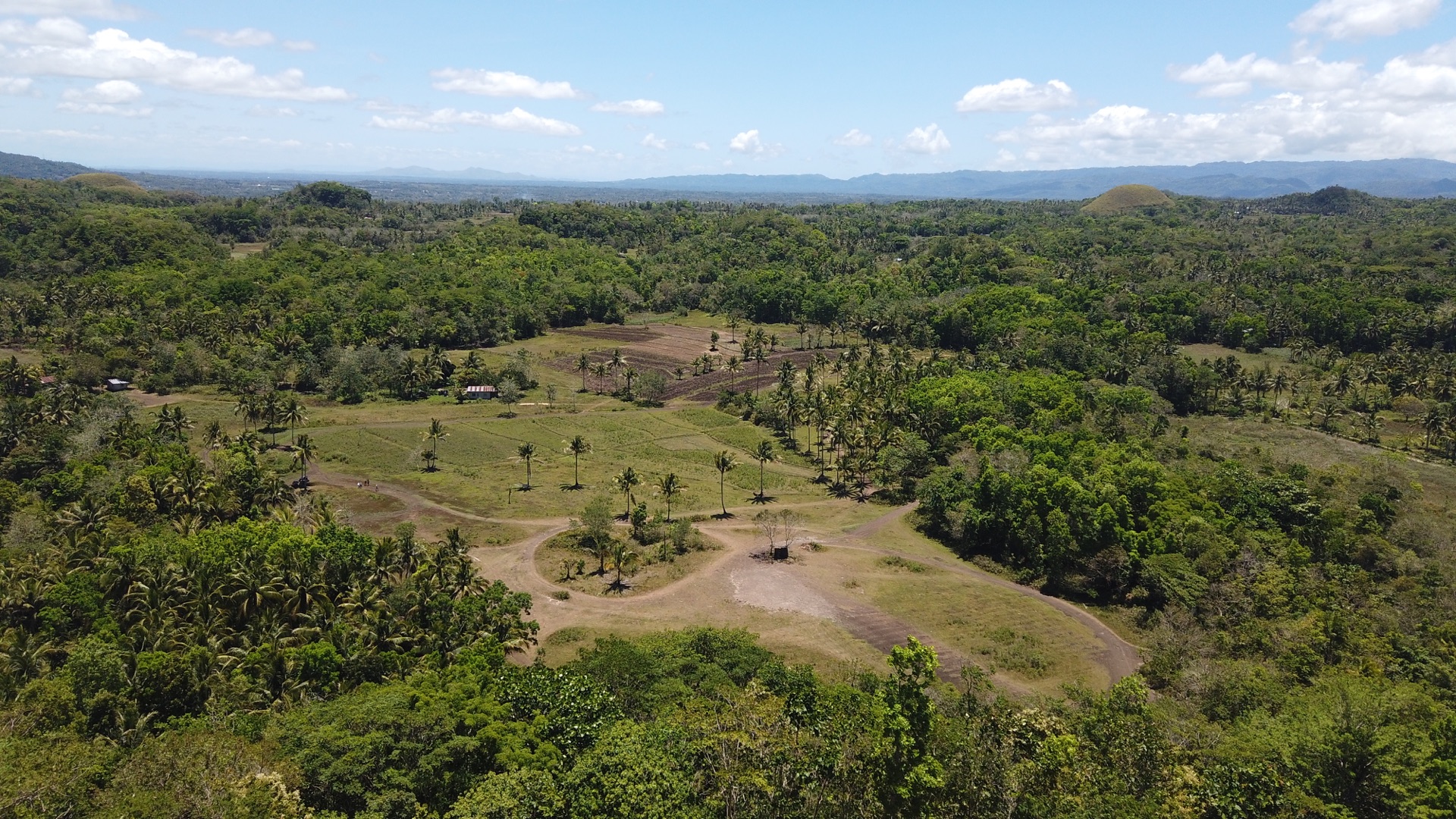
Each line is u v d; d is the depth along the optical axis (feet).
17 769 124.47
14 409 451.53
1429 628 258.98
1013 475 389.39
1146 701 195.21
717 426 586.04
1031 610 330.13
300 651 217.97
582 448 479.41
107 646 202.28
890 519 431.43
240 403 513.45
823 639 299.79
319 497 387.14
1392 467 431.43
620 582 347.36
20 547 295.89
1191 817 143.23
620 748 150.30
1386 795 153.79
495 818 133.39
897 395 543.80
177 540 291.38
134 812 116.67
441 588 275.18
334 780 142.51
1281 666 246.27
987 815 147.02
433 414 588.91
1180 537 336.49
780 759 153.58
